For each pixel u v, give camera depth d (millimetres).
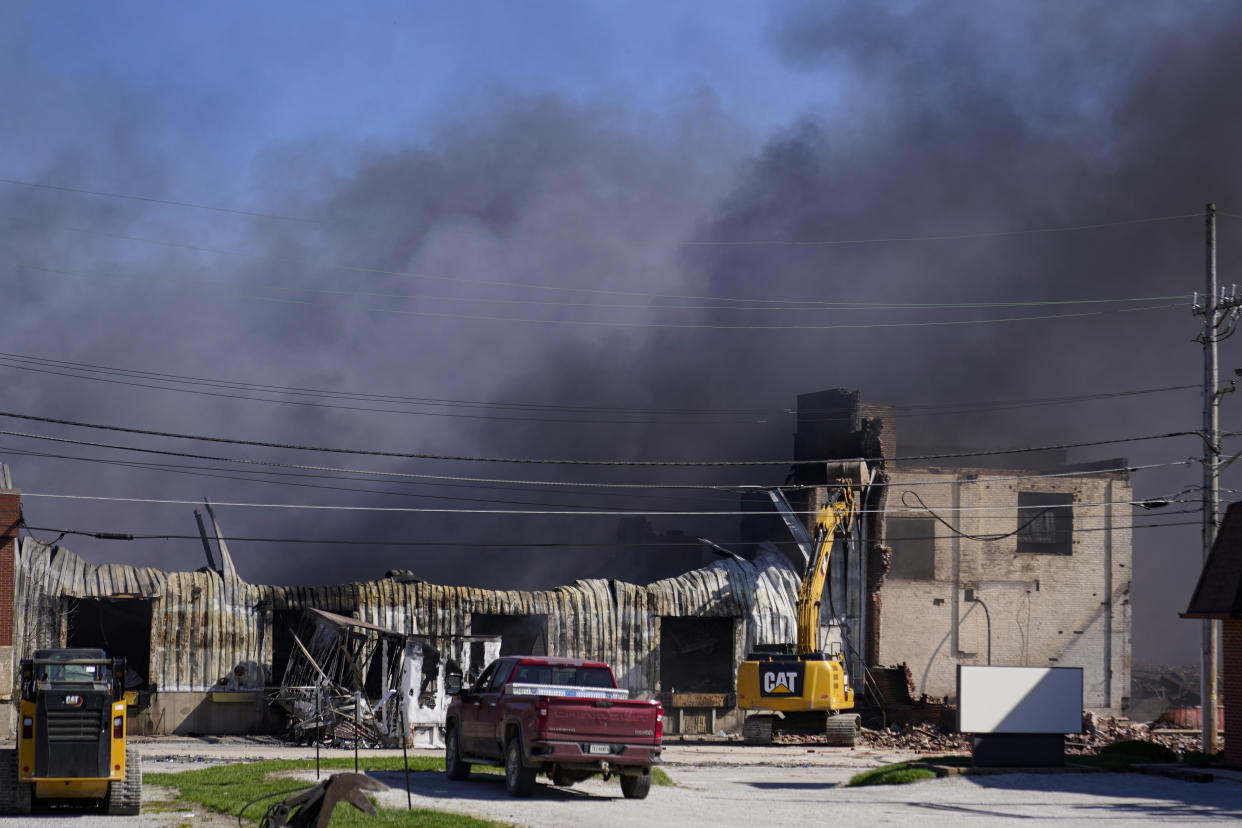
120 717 18266
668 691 49562
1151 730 47094
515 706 20844
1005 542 55156
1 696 36500
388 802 18594
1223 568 28609
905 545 54781
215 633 43969
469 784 22453
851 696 45094
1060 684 26531
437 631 45969
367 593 45500
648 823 17188
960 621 54219
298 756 33500
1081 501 56062
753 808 19984
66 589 42094
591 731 20312
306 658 43281
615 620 48438
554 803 19562
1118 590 55594
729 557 52594
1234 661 27984
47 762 17766
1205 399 35188
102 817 17922
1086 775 25781
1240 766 27391
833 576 51750
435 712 40188
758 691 43562
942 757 30000
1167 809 20531
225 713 43594
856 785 25047
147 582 43531
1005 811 19922
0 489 37812
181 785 22000
